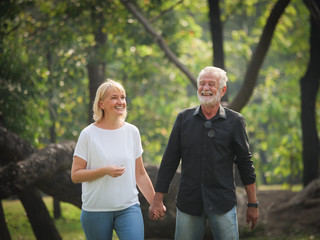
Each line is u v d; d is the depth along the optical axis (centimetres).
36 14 1440
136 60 1609
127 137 484
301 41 1822
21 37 1331
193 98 2047
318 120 1805
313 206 1125
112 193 466
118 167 451
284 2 954
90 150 468
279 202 1188
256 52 1019
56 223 1324
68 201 883
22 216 1298
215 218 475
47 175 802
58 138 1532
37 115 1038
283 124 2119
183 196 490
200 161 482
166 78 1975
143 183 506
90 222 471
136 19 1339
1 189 719
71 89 1467
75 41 1371
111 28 1315
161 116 1984
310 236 1030
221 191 478
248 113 2080
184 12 1661
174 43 1536
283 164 1864
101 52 1279
